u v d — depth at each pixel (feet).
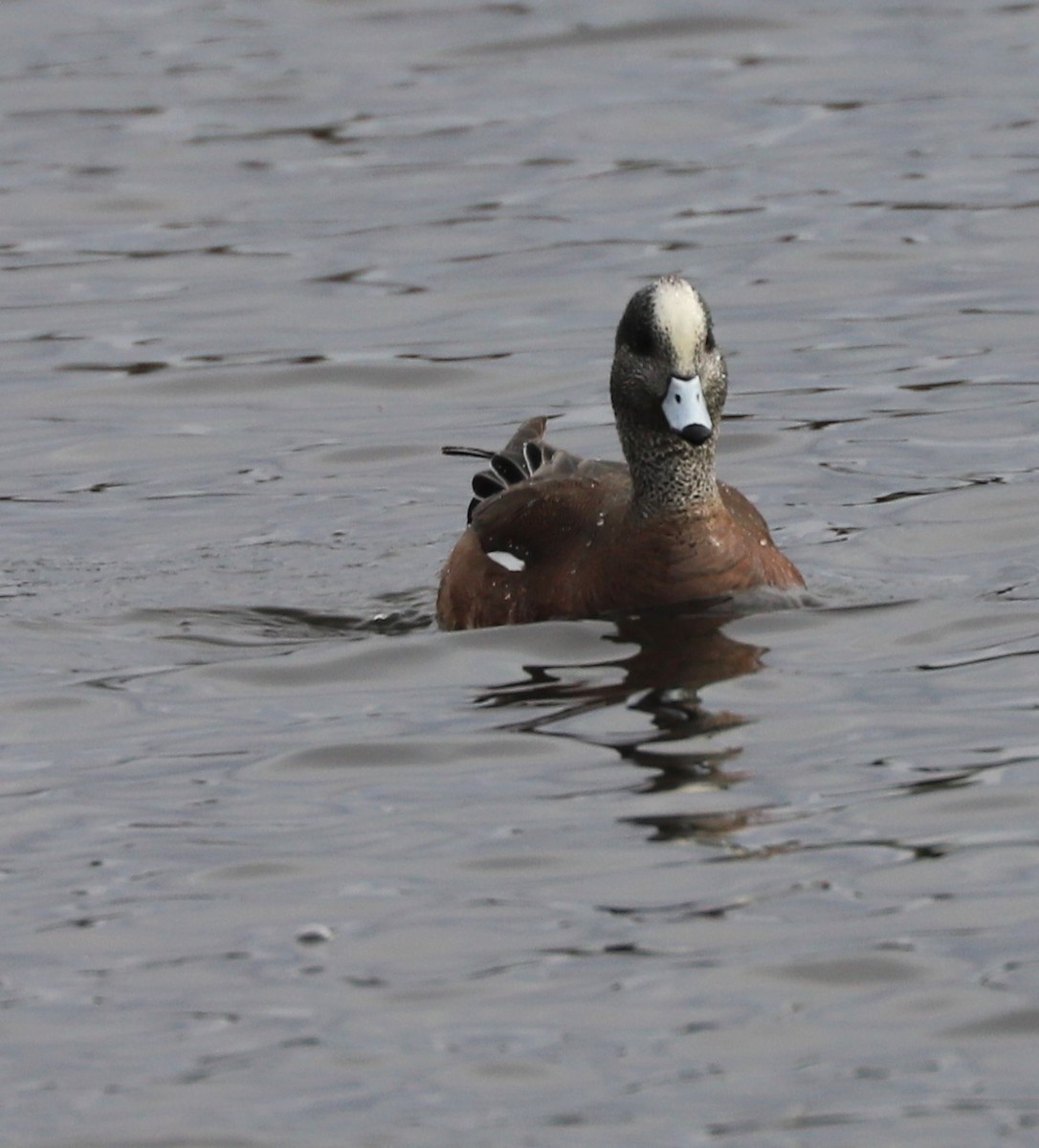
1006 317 73.20
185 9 118.62
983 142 92.12
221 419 67.62
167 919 34.58
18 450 65.21
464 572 48.47
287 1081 29.84
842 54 106.11
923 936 32.99
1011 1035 30.35
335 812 38.32
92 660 47.11
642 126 96.63
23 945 33.94
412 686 44.27
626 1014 31.22
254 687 44.88
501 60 106.93
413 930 33.88
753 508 49.96
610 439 65.05
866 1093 29.12
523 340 73.41
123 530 57.72
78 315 77.36
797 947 32.81
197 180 91.15
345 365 71.61
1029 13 111.34
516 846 36.58
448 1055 30.32
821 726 41.04
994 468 59.21
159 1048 30.83
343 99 101.50
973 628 46.32
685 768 39.40
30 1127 29.01
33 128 98.07
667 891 34.78
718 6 114.01
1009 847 35.73
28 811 39.01
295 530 57.26
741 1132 28.32
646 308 46.32
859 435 63.16
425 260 81.46
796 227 83.25
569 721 41.70
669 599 46.78
